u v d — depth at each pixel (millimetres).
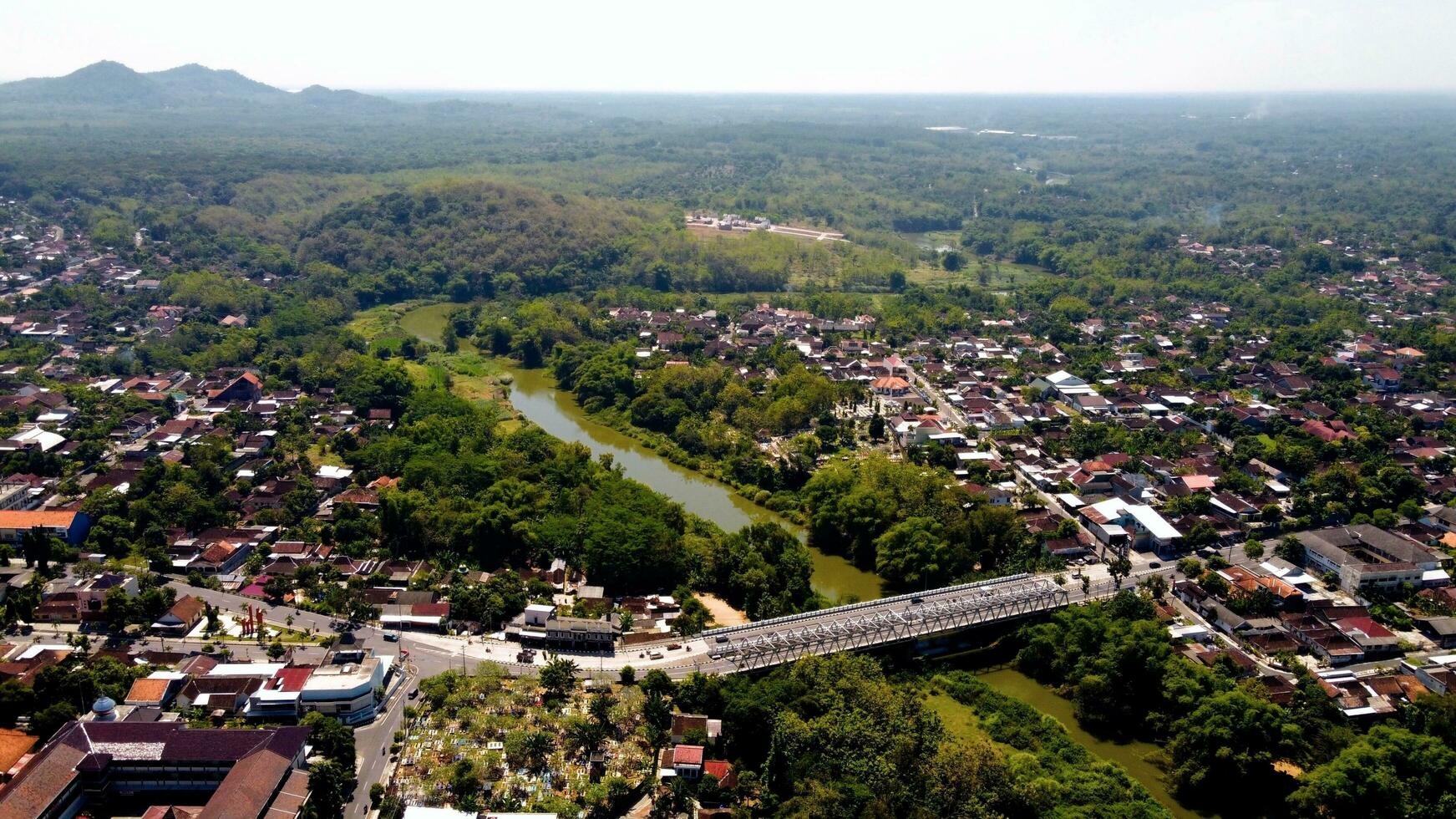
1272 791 169500
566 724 172750
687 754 164250
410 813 148250
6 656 184500
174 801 153875
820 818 152125
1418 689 191125
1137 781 174625
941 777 160875
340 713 174000
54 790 145625
